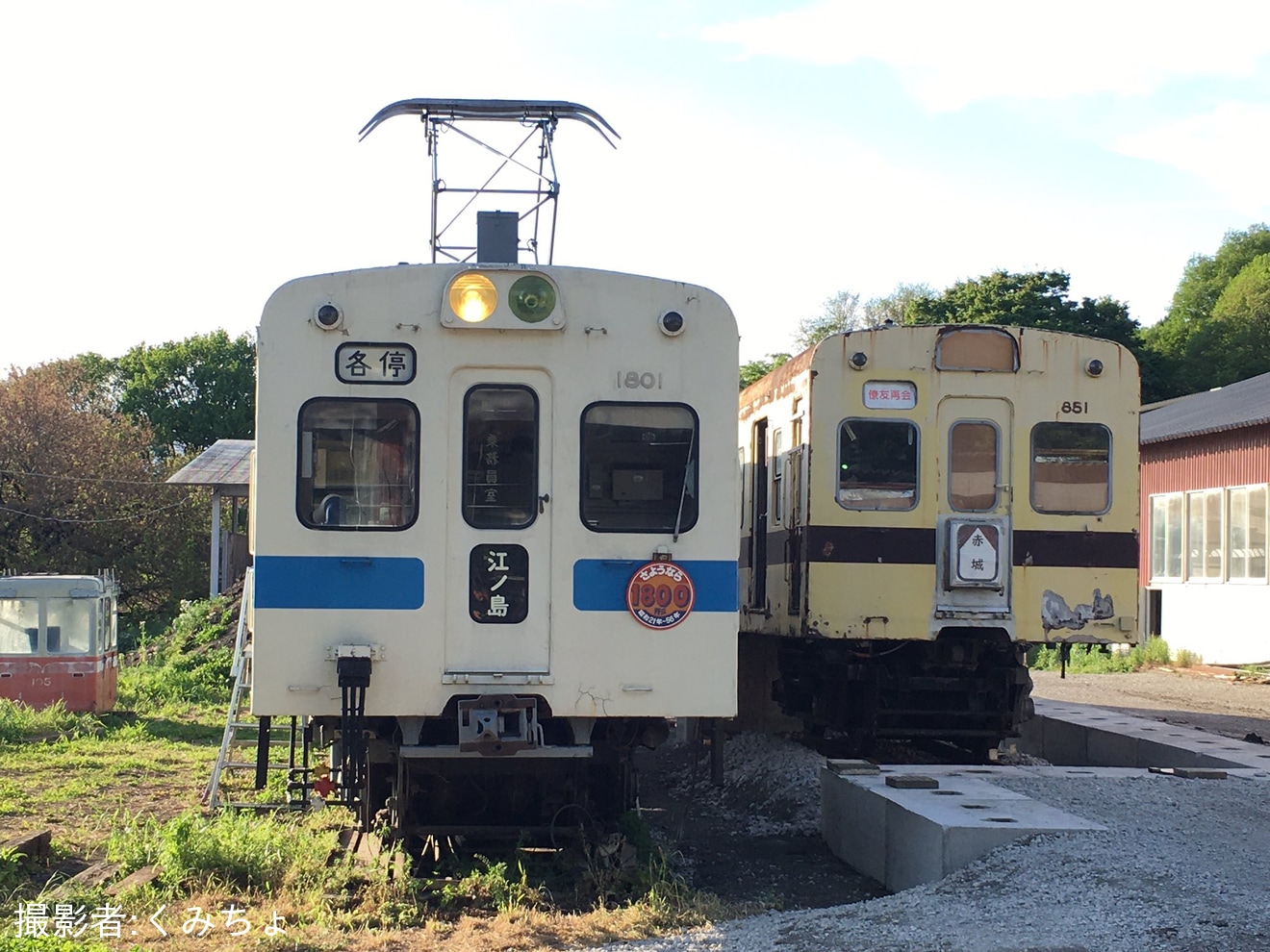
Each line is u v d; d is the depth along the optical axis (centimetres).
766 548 1314
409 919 641
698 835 957
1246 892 614
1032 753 1405
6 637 1585
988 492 1138
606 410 739
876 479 1130
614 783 800
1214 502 2519
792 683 1295
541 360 736
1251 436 2402
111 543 4319
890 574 1122
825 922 615
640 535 735
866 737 1188
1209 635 2522
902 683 1154
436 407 731
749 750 1271
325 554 720
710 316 748
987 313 4375
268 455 722
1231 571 2458
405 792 752
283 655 716
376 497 726
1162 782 888
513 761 756
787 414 1225
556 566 730
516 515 733
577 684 727
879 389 1137
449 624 723
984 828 696
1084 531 1134
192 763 1251
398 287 735
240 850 718
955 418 1139
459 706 714
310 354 728
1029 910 601
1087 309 4500
